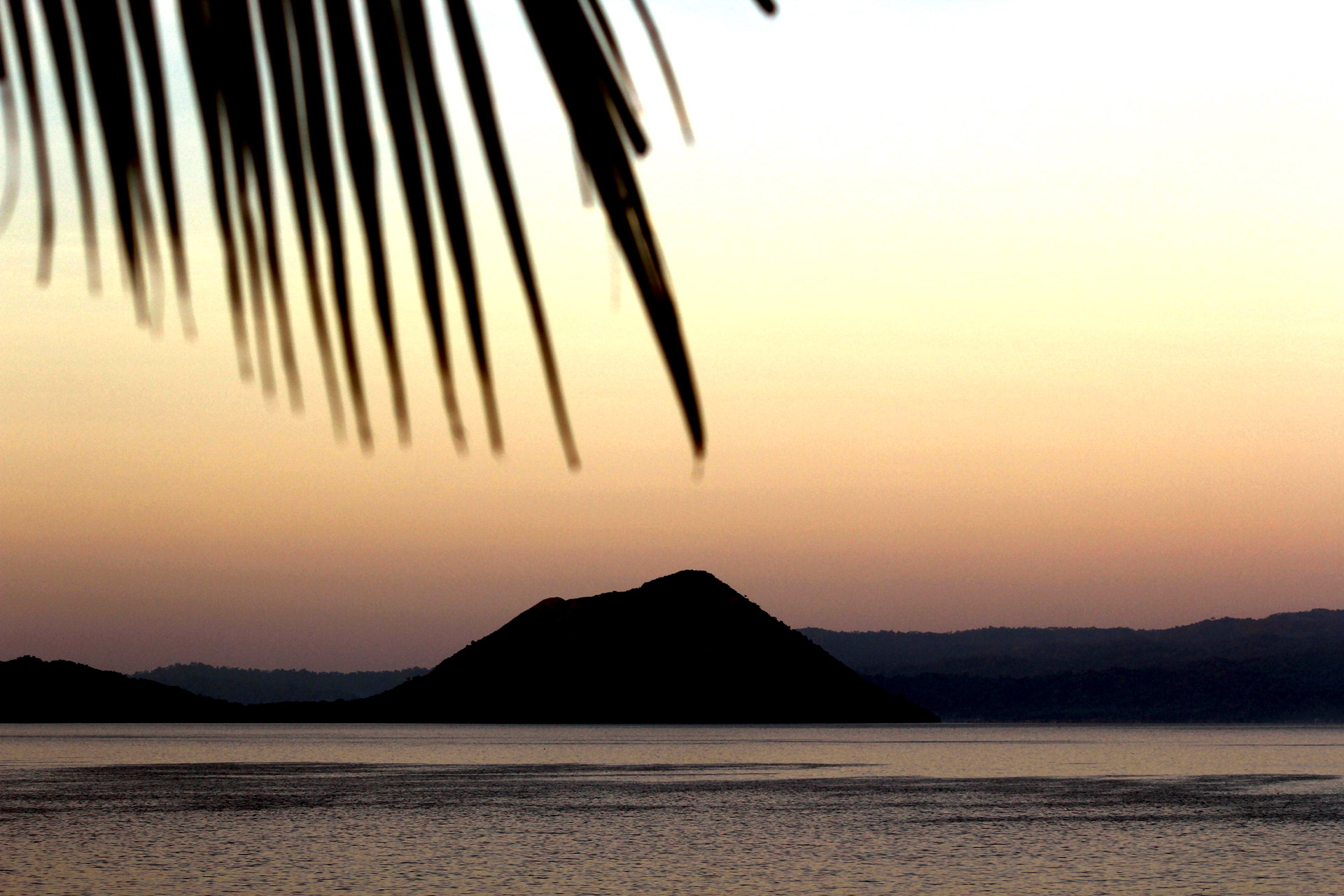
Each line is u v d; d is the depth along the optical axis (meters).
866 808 89.75
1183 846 68.06
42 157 1.72
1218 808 91.62
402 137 1.82
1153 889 53.53
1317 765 158.00
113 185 1.72
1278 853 65.19
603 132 1.89
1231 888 53.84
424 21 1.85
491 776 123.50
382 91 1.82
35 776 120.62
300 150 1.79
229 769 133.25
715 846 66.62
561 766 141.50
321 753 170.88
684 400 1.87
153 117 1.76
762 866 58.97
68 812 83.06
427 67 1.84
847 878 55.56
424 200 1.81
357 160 1.80
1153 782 121.81
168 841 66.75
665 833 72.69
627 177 1.90
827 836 71.19
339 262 1.76
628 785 111.81
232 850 63.16
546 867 58.25
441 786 108.38
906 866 59.50
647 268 1.88
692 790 106.44
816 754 177.00
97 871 56.06
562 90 1.89
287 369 1.72
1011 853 64.25
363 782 113.25
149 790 102.50
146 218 1.72
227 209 1.76
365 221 1.78
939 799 98.44
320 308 1.75
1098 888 53.75
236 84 1.78
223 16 1.79
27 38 1.75
